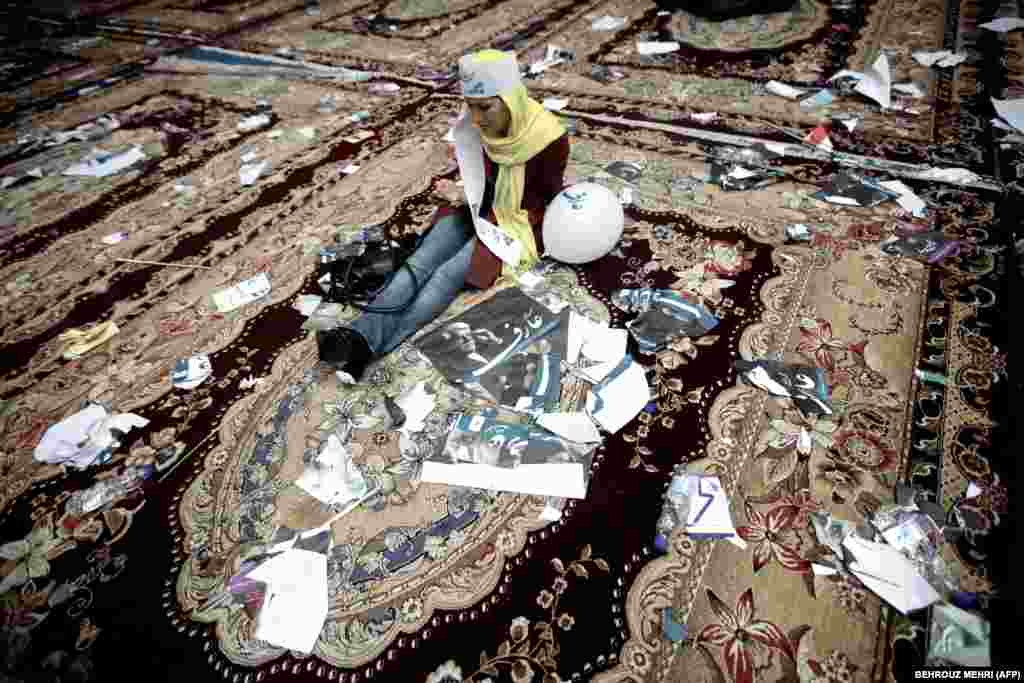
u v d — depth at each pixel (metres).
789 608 1.21
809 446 1.48
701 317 1.85
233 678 1.21
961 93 2.87
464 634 1.23
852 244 2.07
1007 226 2.06
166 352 1.96
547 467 1.49
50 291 2.29
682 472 1.46
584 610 1.25
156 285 2.27
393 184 2.70
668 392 1.65
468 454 1.54
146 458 1.63
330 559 1.38
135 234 2.57
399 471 1.53
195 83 3.90
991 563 1.23
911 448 1.45
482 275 1.94
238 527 1.46
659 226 2.25
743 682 1.12
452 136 1.86
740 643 1.17
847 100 2.93
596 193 1.97
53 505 1.54
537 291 2.00
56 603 1.35
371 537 1.41
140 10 5.39
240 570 1.37
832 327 1.79
